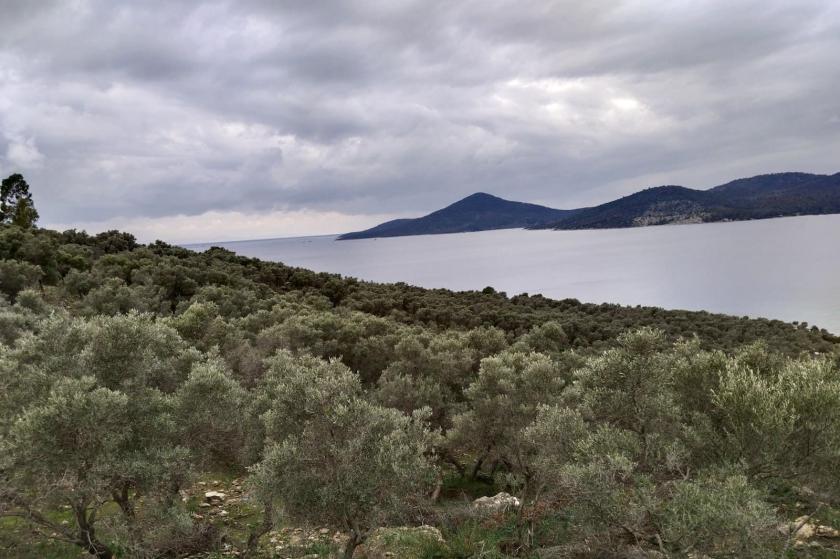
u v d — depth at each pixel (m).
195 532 8.31
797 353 40.09
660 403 7.64
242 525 9.70
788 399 6.46
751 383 6.86
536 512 9.36
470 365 20.28
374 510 6.91
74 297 39.44
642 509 5.83
